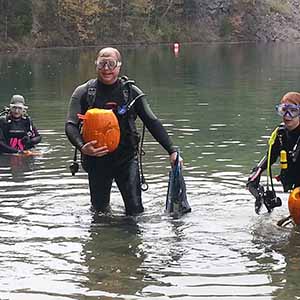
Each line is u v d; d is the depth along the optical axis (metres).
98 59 5.83
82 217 5.76
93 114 5.61
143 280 4.31
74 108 5.91
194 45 54.59
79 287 4.20
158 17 58.44
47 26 47.88
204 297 4.04
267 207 5.79
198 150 8.72
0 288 4.18
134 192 5.86
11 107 8.86
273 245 4.98
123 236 5.23
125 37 54.09
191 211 5.89
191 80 21.05
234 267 4.53
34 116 12.17
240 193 6.47
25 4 44.88
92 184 5.96
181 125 11.04
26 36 45.19
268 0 66.94
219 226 5.46
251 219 5.64
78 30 49.81
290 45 55.22
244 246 4.96
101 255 4.79
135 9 55.25
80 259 4.71
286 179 5.71
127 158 5.91
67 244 5.04
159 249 4.92
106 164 5.84
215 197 6.33
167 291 4.13
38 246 4.98
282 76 22.31
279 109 5.55
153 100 15.15
